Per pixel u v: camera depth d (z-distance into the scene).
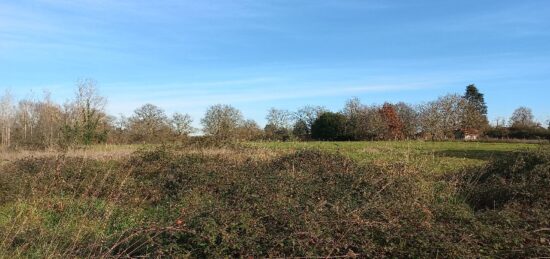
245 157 14.79
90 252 5.99
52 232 6.97
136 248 5.67
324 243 5.27
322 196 7.86
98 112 25.58
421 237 5.43
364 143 31.56
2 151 21.23
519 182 9.07
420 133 48.41
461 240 5.50
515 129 51.03
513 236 5.70
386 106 48.16
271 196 7.04
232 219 5.48
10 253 6.16
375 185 8.98
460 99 49.25
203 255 5.14
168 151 14.09
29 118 26.05
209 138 18.61
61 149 17.80
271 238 5.30
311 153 12.84
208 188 9.58
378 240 5.50
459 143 34.72
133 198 9.70
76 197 9.69
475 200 9.32
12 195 9.59
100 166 12.11
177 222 5.54
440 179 11.28
